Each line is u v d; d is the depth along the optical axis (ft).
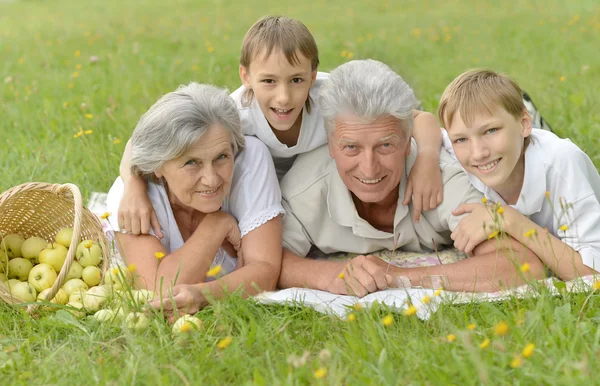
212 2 57.31
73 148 18.40
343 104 11.22
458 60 30.01
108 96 23.54
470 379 8.16
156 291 11.45
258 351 9.55
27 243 12.36
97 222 12.24
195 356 9.38
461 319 9.96
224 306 10.44
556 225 12.02
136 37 38.75
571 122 19.15
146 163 11.51
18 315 11.02
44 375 9.21
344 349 9.35
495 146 11.27
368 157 11.39
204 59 30.71
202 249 12.02
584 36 32.81
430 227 12.96
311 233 13.09
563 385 8.03
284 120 12.78
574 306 10.16
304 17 45.73
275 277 12.07
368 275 11.43
